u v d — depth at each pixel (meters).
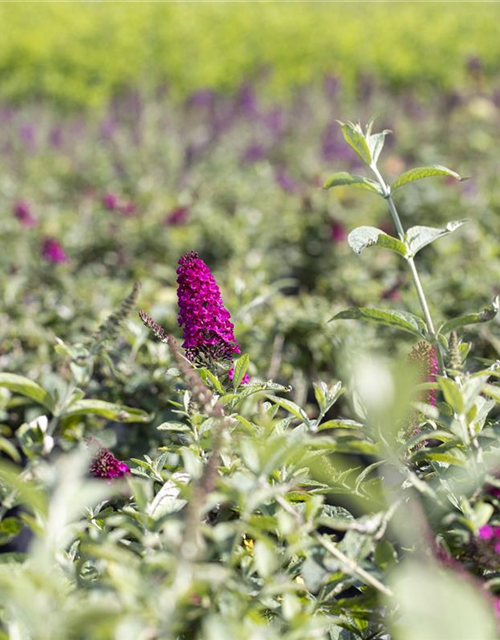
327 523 1.70
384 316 2.33
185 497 1.87
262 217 7.71
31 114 12.80
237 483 1.70
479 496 1.89
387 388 1.57
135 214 7.62
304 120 11.43
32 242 6.87
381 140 2.55
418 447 2.18
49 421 3.70
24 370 4.27
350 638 2.06
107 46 17.12
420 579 1.39
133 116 11.47
